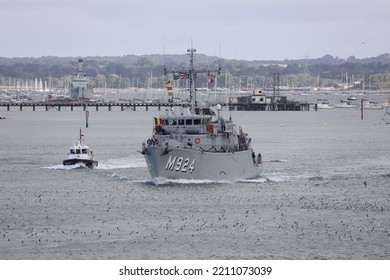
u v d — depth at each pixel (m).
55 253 170.62
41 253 170.62
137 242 179.75
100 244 177.88
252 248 175.00
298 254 170.50
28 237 184.88
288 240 181.88
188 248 174.75
